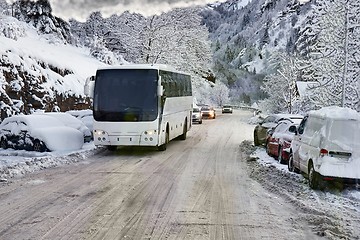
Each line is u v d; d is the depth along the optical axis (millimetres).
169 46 53125
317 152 11344
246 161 17016
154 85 18719
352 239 7293
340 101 27469
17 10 47500
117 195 10484
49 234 7316
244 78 134875
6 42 29344
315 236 7426
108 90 18719
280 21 168875
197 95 92438
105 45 53344
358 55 26969
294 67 45656
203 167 15336
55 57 37469
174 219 8375
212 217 8570
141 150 20328
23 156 17547
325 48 27875
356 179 10773
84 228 7691
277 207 9516
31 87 28406
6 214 8609
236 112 78312
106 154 18719
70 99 32719
